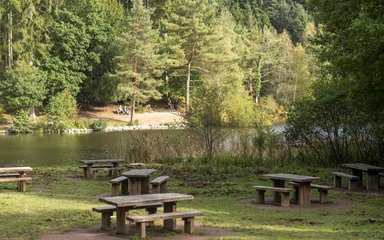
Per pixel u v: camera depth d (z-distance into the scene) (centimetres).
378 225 924
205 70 5747
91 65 5769
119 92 5434
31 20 5162
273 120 5388
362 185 1552
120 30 6184
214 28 6044
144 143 2252
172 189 1419
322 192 1205
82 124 4944
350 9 1476
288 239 778
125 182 1321
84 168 1714
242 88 5550
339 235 819
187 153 2153
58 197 1235
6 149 3062
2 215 973
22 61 4953
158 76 5838
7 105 4931
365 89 1450
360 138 1938
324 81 2075
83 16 5866
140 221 771
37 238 779
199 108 2236
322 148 2000
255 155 2067
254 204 1180
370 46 1202
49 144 3428
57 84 5450
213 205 1152
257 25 9300
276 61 6550
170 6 6612
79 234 811
